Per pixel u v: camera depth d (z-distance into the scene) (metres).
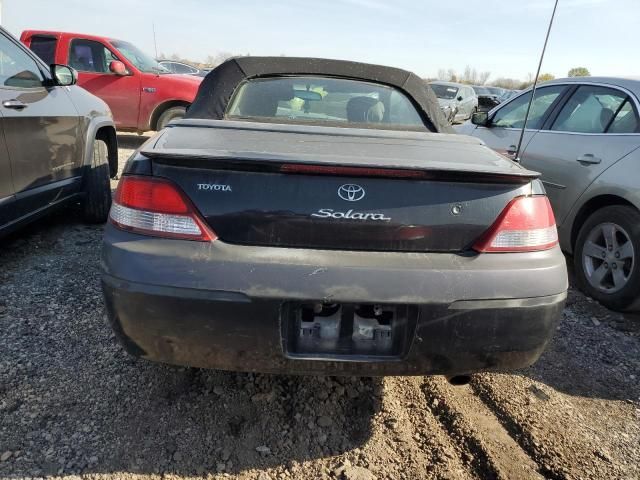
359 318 1.77
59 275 3.38
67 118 3.81
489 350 1.81
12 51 3.40
